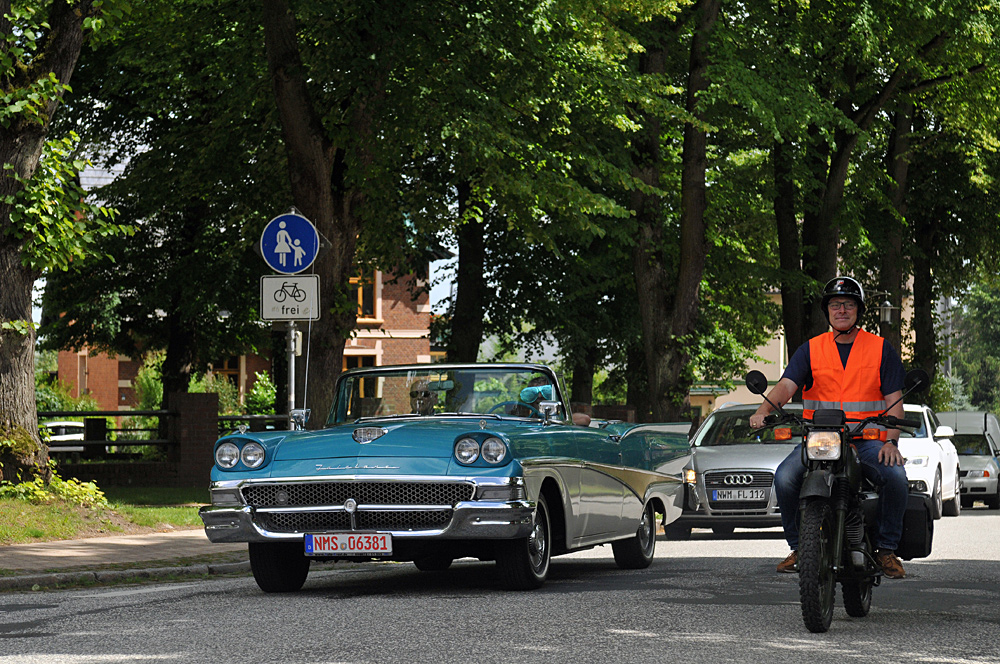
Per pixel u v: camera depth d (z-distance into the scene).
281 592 11.28
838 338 9.37
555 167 24.11
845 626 8.91
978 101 35.66
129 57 27.42
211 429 26.44
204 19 23.80
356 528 10.55
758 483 18.50
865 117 34.97
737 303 45.84
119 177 33.84
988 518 25.95
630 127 26.14
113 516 17.03
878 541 9.30
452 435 10.70
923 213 46.56
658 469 14.21
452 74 21.48
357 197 20.84
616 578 12.34
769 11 30.42
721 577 12.38
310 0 19.27
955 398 95.62
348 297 20.58
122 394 62.50
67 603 10.55
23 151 17.03
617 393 51.00
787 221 36.09
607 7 24.33
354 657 7.50
